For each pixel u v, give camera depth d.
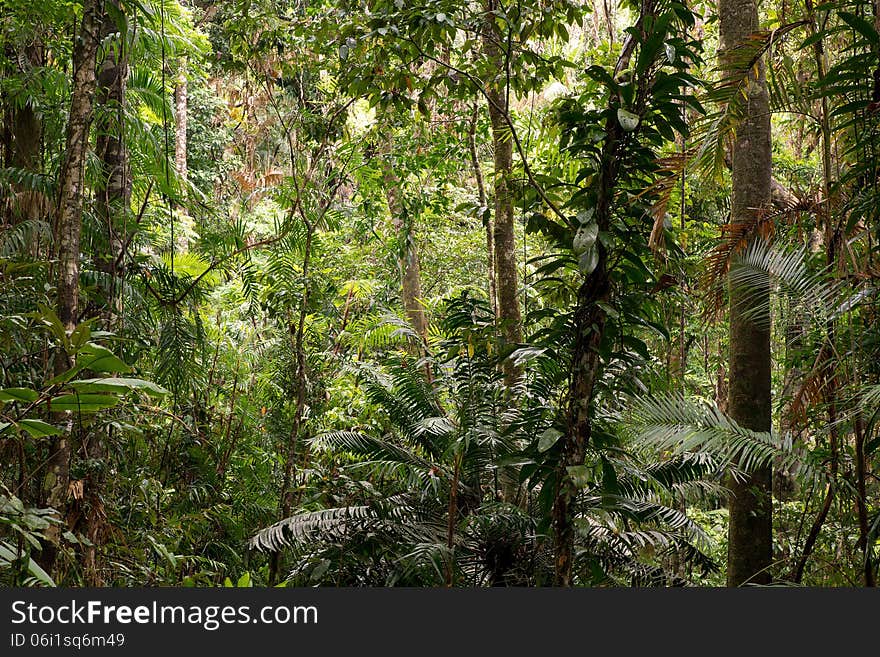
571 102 4.47
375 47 5.20
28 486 3.74
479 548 4.83
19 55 5.25
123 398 4.61
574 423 3.61
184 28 7.89
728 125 4.05
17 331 3.62
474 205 5.43
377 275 9.95
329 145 6.91
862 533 3.62
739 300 4.51
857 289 3.78
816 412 4.21
